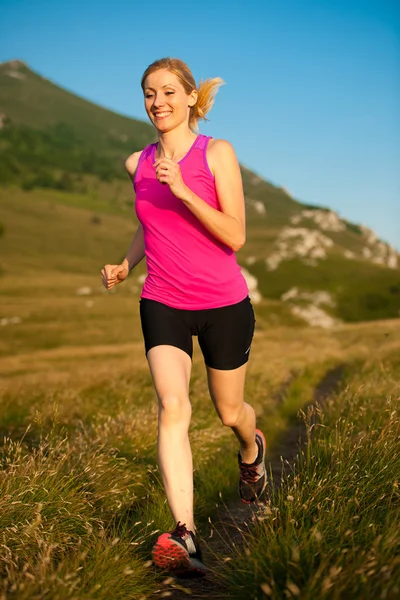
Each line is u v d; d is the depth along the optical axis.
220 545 3.80
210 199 3.44
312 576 2.60
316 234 156.25
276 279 124.31
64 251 138.38
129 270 4.00
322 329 43.38
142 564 3.25
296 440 6.99
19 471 3.92
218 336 3.53
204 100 3.58
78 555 3.07
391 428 4.10
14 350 48.06
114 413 7.56
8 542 3.25
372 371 9.83
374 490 3.46
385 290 117.31
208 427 6.66
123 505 4.21
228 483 5.09
